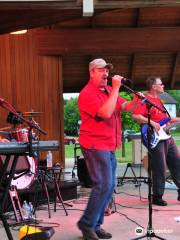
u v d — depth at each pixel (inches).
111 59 378.6
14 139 198.7
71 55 350.9
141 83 404.8
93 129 126.1
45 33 331.6
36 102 330.3
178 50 351.9
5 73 322.7
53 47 332.8
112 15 337.7
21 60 326.6
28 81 328.5
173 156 192.1
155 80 184.9
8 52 323.3
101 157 124.9
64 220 163.2
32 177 183.9
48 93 333.7
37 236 119.2
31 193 189.9
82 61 372.2
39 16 217.5
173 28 348.2
